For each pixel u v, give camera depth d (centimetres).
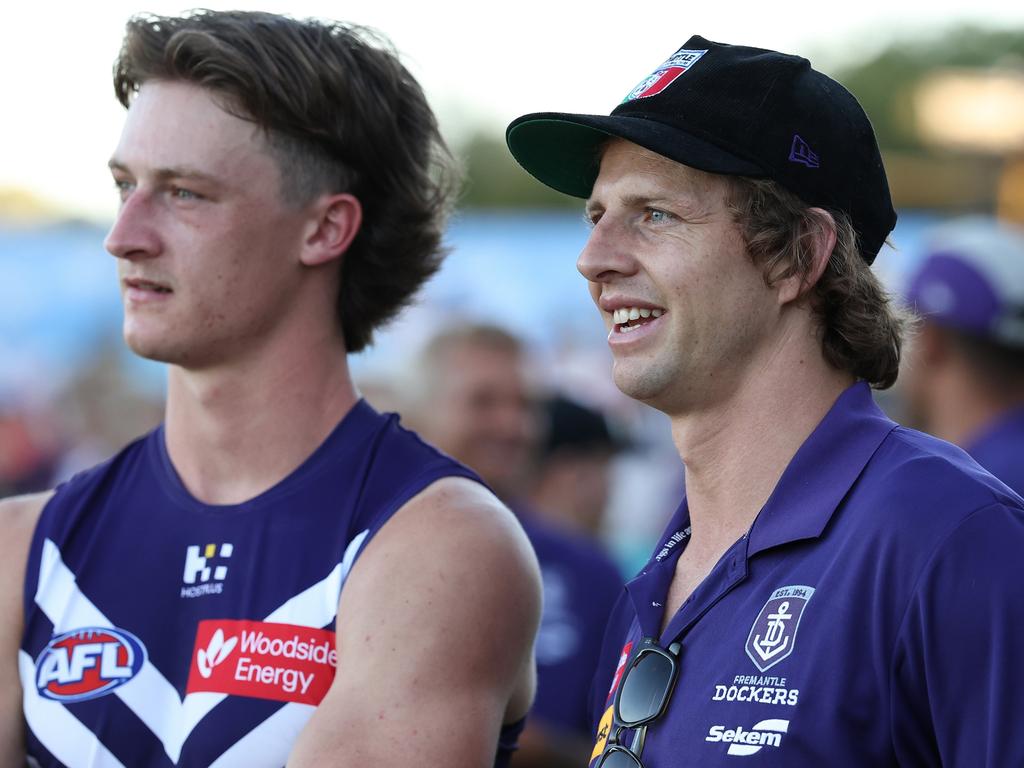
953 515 161
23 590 220
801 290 187
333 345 228
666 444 733
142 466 231
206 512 219
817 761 159
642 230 192
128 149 216
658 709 178
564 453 431
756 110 187
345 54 227
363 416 226
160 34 219
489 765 199
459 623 200
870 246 194
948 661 156
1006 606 154
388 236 237
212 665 206
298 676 202
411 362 383
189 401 225
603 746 186
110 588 218
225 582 212
